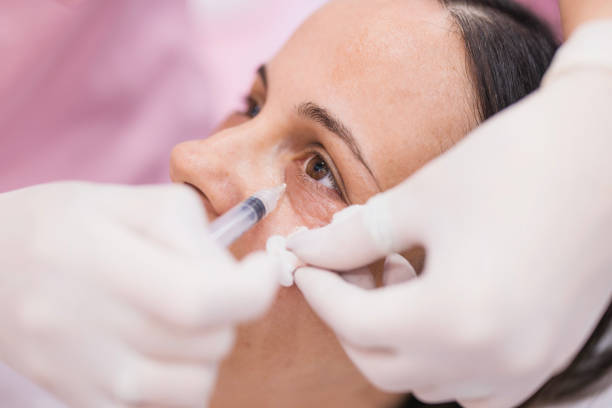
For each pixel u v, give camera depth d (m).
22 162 1.51
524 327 0.54
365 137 0.83
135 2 1.54
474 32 0.91
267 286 0.52
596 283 0.59
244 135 0.90
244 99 1.20
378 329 0.57
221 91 1.78
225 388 1.02
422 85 0.85
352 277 0.76
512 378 0.58
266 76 1.00
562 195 0.56
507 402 0.66
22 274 0.56
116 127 1.61
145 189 0.59
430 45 0.87
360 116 0.84
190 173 0.86
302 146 0.92
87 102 1.55
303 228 0.83
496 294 0.53
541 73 0.97
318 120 0.86
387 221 0.63
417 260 0.89
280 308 0.88
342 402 1.09
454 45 0.88
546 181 0.56
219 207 0.86
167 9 1.62
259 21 1.85
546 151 0.57
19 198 0.66
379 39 0.86
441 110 0.85
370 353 0.63
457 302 0.53
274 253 0.78
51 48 1.43
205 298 0.47
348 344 0.66
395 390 0.64
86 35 1.48
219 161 0.87
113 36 1.53
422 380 0.61
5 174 1.50
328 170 0.92
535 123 0.59
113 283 0.50
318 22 0.96
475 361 0.55
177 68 1.67
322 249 0.71
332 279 0.69
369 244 0.65
